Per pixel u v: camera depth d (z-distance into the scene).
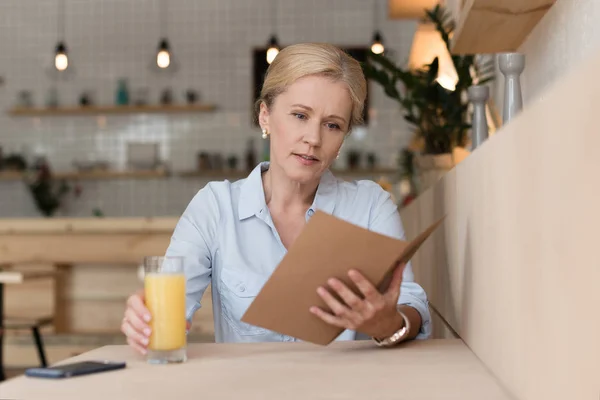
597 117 0.48
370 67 2.37
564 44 1.46
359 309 1.02
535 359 0.68
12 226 4.10
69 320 4.26
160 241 4.05
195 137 6.83
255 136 6.77
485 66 2.51
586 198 0.51
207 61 6.83
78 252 4.08
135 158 6.74
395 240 0.96
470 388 0.79
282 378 0.85
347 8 6.76
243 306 1.39
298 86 1.24
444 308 1.44
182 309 0.99
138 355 1.05
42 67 6.91
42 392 0.79
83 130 6.88
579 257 0.54
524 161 0.71
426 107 2.34
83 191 6.88
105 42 6.88
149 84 6.85
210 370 0.91
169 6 6.86
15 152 6.91
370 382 0.82
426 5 3.52
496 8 1.58
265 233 1.42
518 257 0.75
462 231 1.17
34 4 6.95
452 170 1.30
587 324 0.52
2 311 3.76
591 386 0.51
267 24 6.80
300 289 1.01
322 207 1.45
